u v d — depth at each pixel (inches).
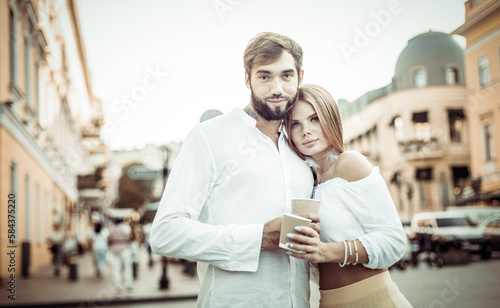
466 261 587.8
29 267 568.7
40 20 636.7
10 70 524.4
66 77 950.4
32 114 609.6
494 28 822.5
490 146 944.3
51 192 821.2
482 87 912.9
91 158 1338.6
